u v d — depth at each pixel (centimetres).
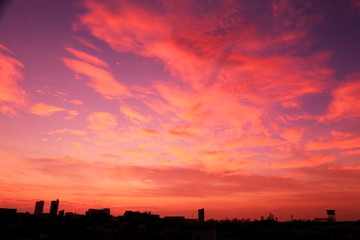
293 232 7150
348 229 6569
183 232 7538
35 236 6906
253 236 7388
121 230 7988
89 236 7050
